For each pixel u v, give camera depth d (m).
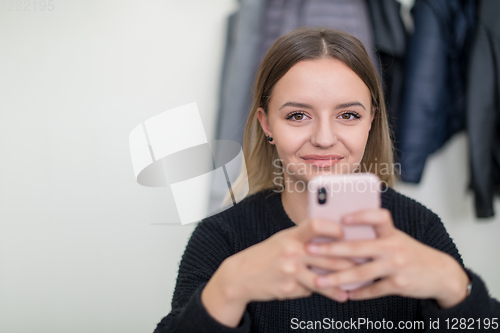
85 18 1.42
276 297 0.42
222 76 1.32
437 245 0.67
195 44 1.44
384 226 0.39
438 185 1.49
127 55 1.44
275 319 0.63
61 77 1.44
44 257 1.50
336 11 1.18
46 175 1.47
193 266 0.67
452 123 1.32
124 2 1.42
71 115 1.45
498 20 1.17
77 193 1.49
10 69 1.42
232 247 0.69
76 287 1.52
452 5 1.22
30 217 1.49
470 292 0.47
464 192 1.48
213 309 0.46
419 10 1.22
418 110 1.21
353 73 0.58
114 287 1.54
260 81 0.69
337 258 0.40
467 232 1.51
